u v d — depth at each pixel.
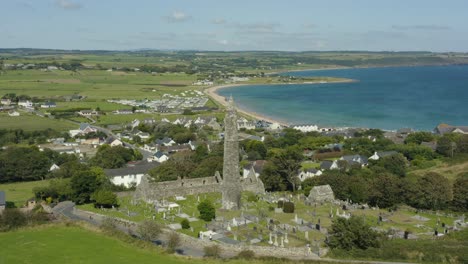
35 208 153.38
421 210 152.00
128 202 162.50
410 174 196.75
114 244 112.56
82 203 163.62
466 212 150.12
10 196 177.62
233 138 148.00
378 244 112.44
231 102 147.38
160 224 134.00
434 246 112.25
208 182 174.00
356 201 160.38
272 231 127.75
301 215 144.50
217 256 108.06
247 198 163.38
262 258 105.94
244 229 129.75
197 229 130.75
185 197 166.00
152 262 101.31
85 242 113.25
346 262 105.19
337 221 117.75
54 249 107.75
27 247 109.06
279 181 181.12
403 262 106.31
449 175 194.50
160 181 179.12
